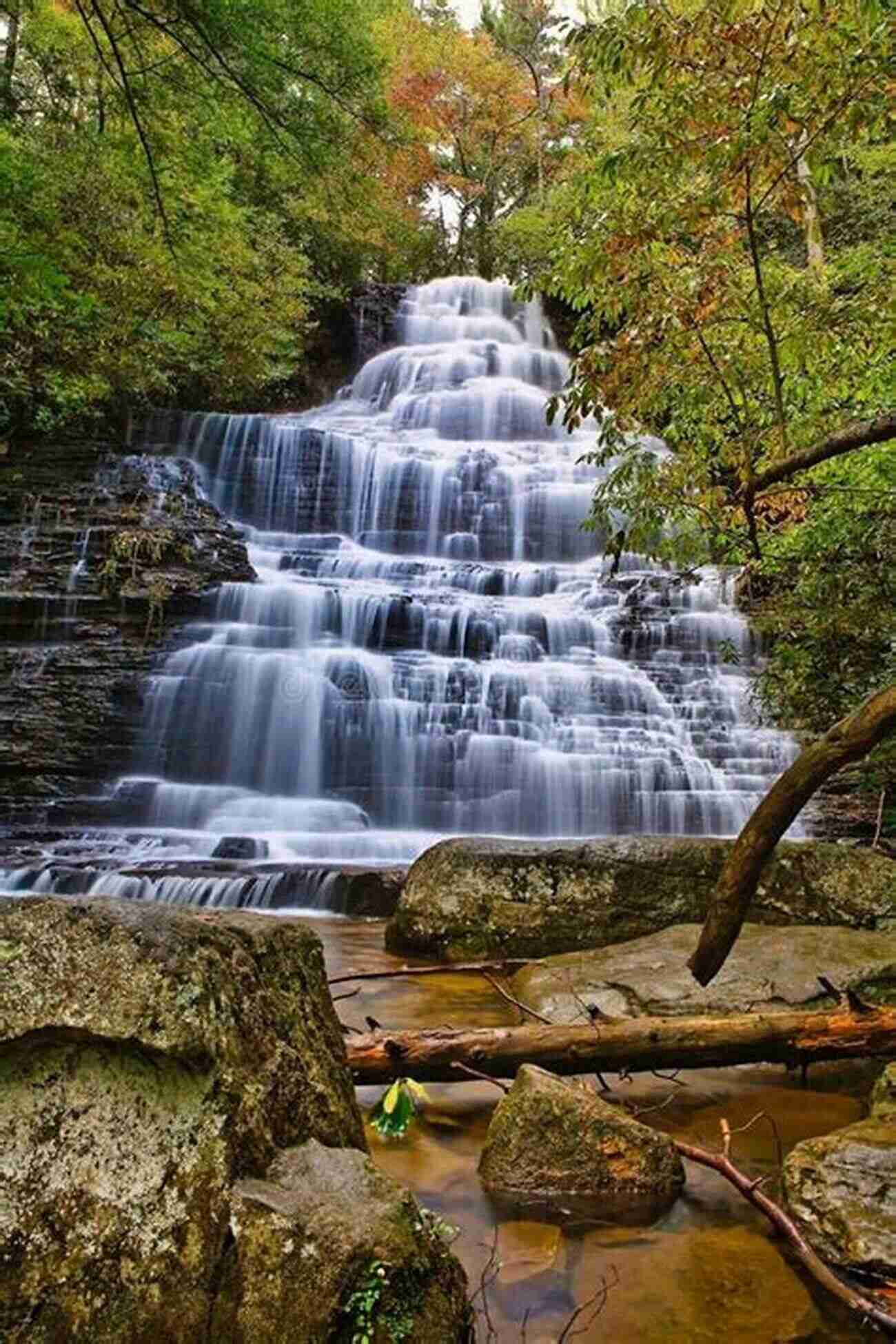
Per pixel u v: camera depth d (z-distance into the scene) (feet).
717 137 12.19
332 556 47.01
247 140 31.86
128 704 35.12
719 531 18.65
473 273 101.19
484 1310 7.27
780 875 19.29
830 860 19.36
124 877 24.59
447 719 36.29
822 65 11.35
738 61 11.94
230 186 59.62
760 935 15.84
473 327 86.12
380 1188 6.24
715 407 17.53
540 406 70.18
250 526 53.31
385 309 85.25
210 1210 5.73
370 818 34.88
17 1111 5.84
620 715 37.52
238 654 36.17
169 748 35.06
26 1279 5.46
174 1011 6.03
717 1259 8.15
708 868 19.29
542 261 94.58
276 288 62.23
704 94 11.75
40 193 37.68
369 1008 15.37
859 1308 6.98
